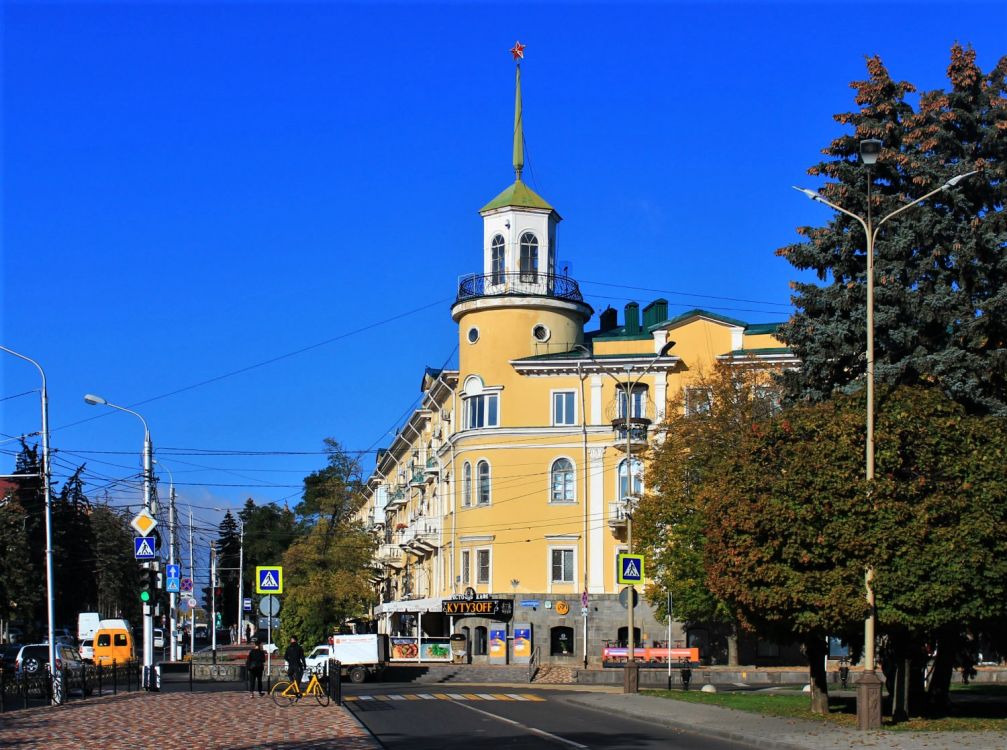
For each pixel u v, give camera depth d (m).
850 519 25.42
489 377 64.75
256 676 39.34
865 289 33.69
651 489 53.59
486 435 64.44
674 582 50.12
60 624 88.69
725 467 28.44
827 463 26.02
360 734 24.33
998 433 26.23
